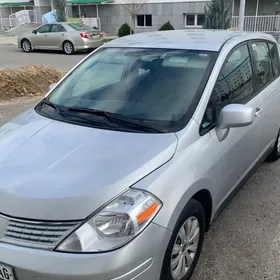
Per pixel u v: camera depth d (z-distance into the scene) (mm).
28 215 2049
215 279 2730
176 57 3158
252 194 3943
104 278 1948
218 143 2809
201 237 2760
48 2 28406
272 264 2887
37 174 2236
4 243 2037
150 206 2104
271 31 19969
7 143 2676
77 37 16938
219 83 2986
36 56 16516
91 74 3441
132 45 3521
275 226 3379
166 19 22859
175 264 2432
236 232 3287
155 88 2996
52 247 1977
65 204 2029
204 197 2742
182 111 2736
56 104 3211
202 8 21625
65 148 2488
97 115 2900
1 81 8453
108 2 24203
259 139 3744
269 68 4094
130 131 2641
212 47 3182
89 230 1997
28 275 1969
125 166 2242
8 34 27594
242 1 14164
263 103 3699
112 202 2061
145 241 2055
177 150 2451
